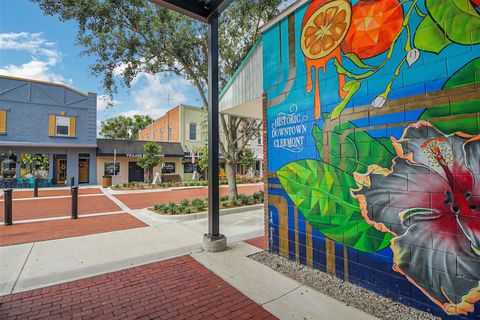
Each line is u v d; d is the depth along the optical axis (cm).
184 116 2323
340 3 365
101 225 705
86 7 670
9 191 695
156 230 650
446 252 262
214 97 508
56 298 321
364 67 335
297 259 431
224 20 965
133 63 828
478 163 242
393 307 294
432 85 273
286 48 452
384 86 314
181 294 333
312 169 405
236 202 982
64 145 1753
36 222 739
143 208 990
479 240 240
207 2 490
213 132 505
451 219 258
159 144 2189
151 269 409
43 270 402
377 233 322
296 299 319
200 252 486
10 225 694
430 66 275
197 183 1959
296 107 432
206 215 820
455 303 255
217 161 509
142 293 335
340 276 366
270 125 486
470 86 247
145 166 1898
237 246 521
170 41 825
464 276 250
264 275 387
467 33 250
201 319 280
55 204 1064
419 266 282
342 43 362
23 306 303
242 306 305
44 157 1783
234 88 649
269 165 488
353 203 349
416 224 285
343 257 363
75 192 791
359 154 341
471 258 245
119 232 629
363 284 338
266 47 497
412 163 288
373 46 326
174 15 807
